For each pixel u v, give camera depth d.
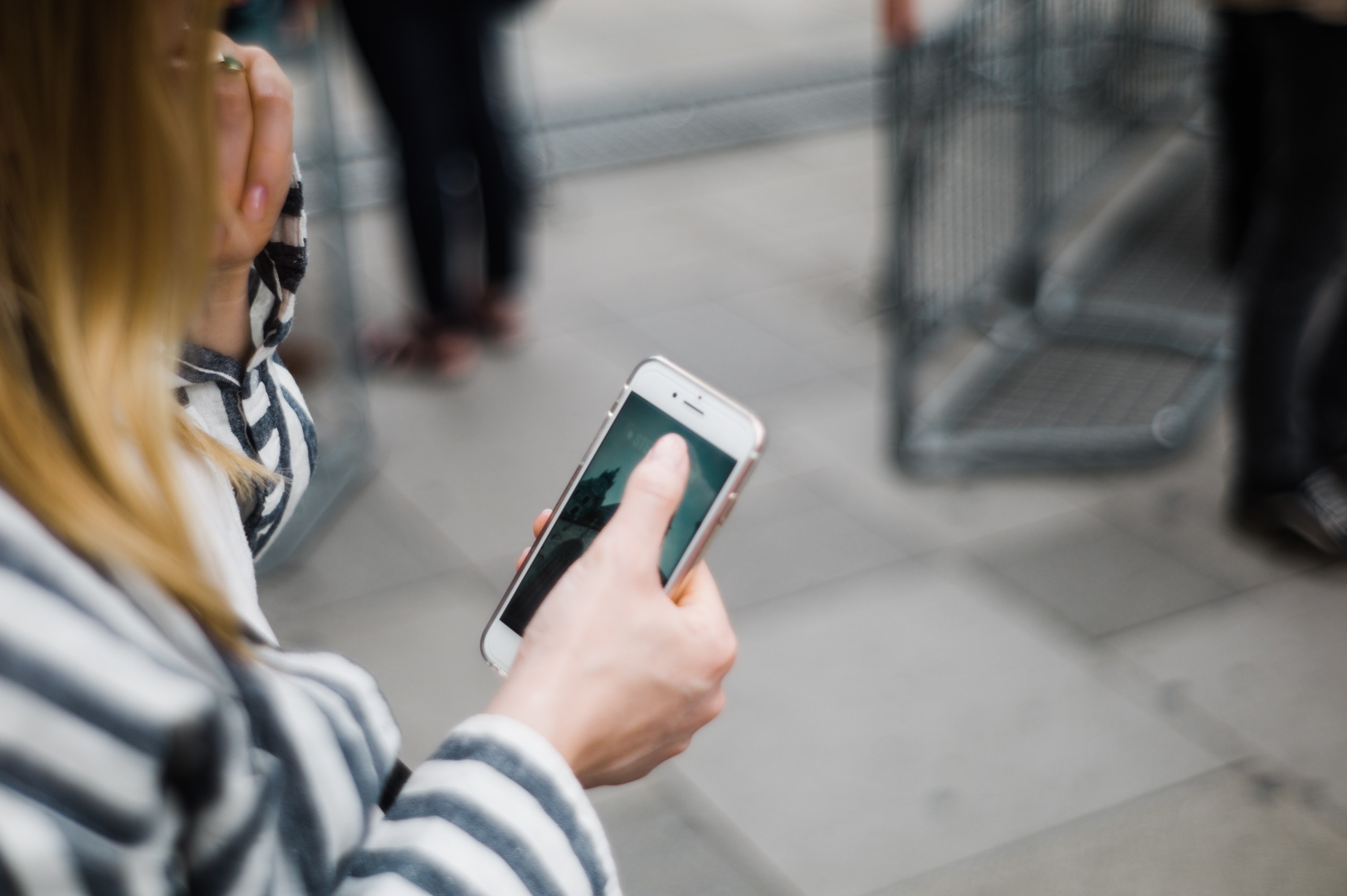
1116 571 2.72
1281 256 2.60
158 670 0.41
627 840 2.09
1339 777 2.15
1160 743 2.25
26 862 0.38
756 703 2.39
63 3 0.43
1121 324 3.79
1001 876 2.00
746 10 7.49
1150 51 4.85
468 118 3.56
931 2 7.14
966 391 3.49
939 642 2.53
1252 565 2.71
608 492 0.79
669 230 4.66
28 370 0.44
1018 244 3.82
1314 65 2.46
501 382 3.61
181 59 0.48
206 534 0.50
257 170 0.61
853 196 4.95
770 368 3.67
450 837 0.50
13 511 0.41
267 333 0.67
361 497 3.09
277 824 0.46
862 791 2.18
